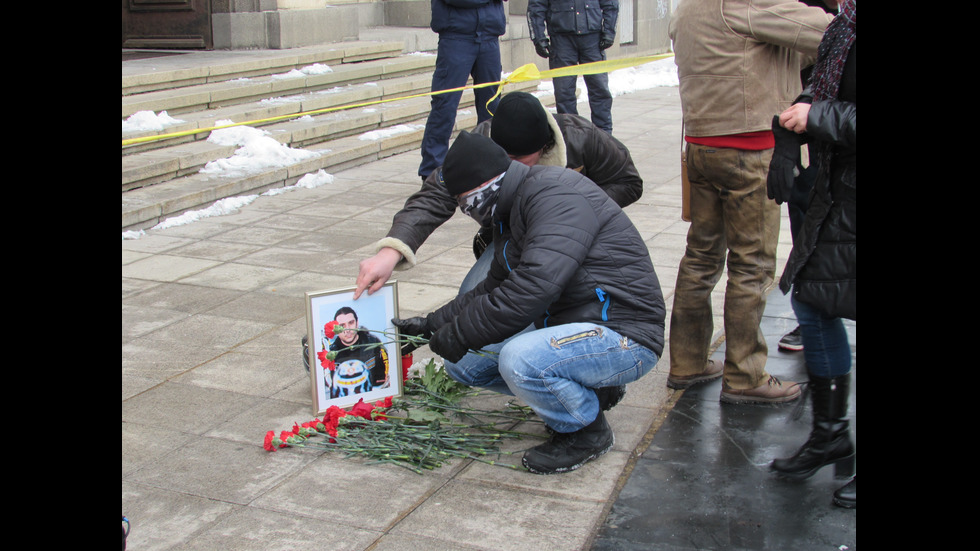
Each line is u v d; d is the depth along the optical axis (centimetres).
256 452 331
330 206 704
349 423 339
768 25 329
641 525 286
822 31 323
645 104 1227
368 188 764
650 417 364
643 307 315
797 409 362
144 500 296
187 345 431
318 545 273
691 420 361
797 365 420
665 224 649
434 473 317
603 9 952
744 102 339
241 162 757
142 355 418
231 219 665
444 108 743
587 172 380
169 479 310
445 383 366
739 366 371
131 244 600
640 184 389
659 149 920
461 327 304
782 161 307
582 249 300
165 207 647
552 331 307
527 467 315
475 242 399
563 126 371
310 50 1044
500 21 743
